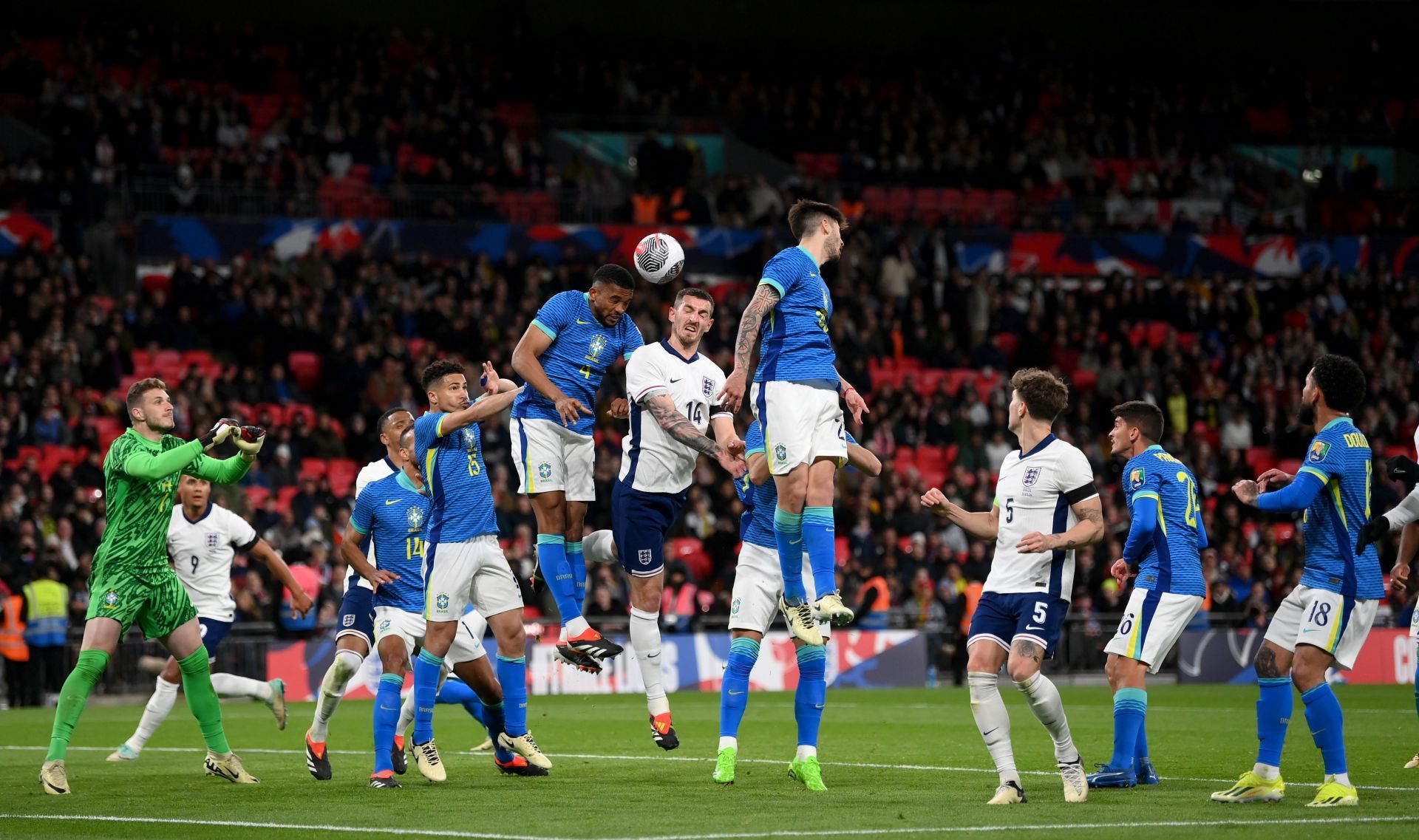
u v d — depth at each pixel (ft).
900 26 405.80
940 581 245.45
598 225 316.40
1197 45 417.90
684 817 78.07
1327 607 82.53
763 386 89.15
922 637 239.50
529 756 103.30
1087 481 85.76
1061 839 68.54
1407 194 371.76
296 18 362.94
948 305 312.71
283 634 212.84
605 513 243.40
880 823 74.95
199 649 98.73
